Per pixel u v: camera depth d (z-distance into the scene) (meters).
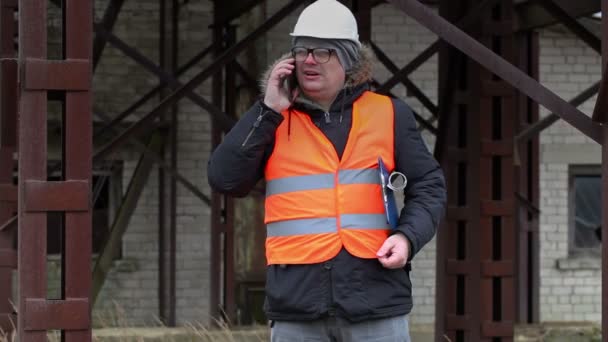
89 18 13.64
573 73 38.19
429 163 11.68
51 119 35.00
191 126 36.31
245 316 35.06
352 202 11.37
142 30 36.06
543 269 38.09
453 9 20.91
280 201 11.51
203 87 36.28
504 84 20.97
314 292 11.27
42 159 13.55
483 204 20.98
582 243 38.72
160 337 30.12
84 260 13.53
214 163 11.53
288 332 11.45
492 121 21.09
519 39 37.31
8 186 24.22
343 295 11.21
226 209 33.31
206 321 36.38
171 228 35.06
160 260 35.81
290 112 11.62
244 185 11.65
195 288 36.47
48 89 13.54
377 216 11.44
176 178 33.62
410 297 11.61
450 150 21.34
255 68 35.06
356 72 11.59
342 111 11.59
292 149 11.53
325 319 11.32
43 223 13.48
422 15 13.68
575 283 38.19
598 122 13.37
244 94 34.78
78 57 13.62
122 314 28.42
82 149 13.59
